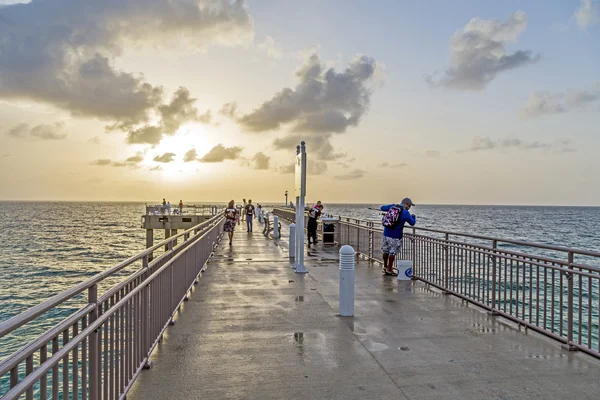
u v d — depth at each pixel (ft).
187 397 13.12
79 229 300.61
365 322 21.45
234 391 13.56
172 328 20.27
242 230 92.17
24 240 208.54
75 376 9.34
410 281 32.42
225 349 17.40
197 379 14.44
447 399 13.12
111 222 408.87
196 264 32.48
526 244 20.26
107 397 11.32
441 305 25.00
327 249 54.24
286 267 39.68
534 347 17.78
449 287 28.45
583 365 15.81
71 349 9.07
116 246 183.01
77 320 9.56
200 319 21.81
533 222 356.79
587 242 162.61
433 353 17.06
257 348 17.54
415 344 18.13
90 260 137.28
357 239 47.78
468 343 18.28
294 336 19.16
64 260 136.98
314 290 29.19
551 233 214.28
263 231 86.48
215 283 31.60
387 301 25.99
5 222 395.75
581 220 417.90
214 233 54.29
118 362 12.38
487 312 23.39
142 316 15.38
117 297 13.20
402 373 15.05
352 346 17.85
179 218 157.58
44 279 102.01
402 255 36.81
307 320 21.77
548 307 46.42
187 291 27.07
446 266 28.48
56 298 8.36
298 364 15.84
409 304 25.25
